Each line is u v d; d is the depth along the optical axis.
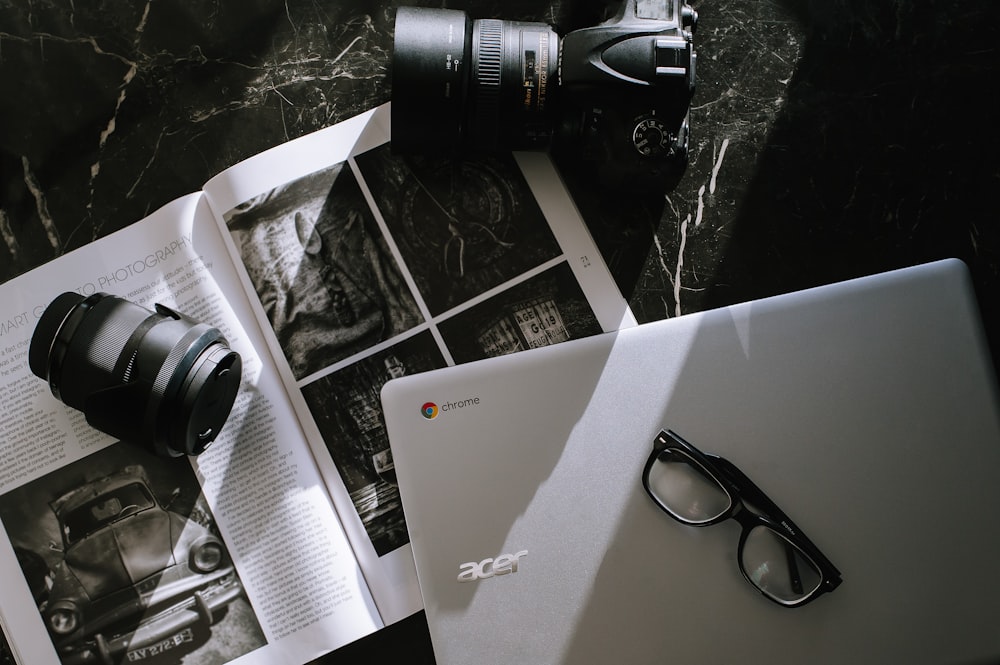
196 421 0.64
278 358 0.71
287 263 0.71
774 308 0.63
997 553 0.62
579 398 0.63
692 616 0.62
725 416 0.63
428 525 0.62
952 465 0.62
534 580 0.62
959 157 0.73
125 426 0.62
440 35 0.62
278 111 0.72
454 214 0.72
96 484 0.71
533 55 0.63
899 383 0.63
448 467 0.62
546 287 0.71
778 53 0.73
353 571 0.70
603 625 0.62
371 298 0.71
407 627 0.70
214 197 0.71
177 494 0.71
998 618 0.62
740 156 0.73
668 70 0.60
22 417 0.71
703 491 0.62
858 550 0.62
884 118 0.73
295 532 0.70
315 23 0.73
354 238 0.71
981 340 0.63
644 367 0.63
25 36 0.72
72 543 0.70
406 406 0.63
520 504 0.62
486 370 0.63
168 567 0.70
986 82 0.73
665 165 0.64
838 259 0.72
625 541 0.62
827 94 0.73
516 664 0.62
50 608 0.70
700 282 0.72
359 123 0.72
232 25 0.73
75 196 0.72
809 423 0.63
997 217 0.73
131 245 0.71
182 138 0.72
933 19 0.73
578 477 0.63
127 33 0.72
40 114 0.72
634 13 0.62
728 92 0.73
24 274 0.71
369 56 0.73
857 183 0.73
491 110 0.64
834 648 0.62
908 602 0.62
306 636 0.70
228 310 0.71
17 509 0.70
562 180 0.72
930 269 0.64
